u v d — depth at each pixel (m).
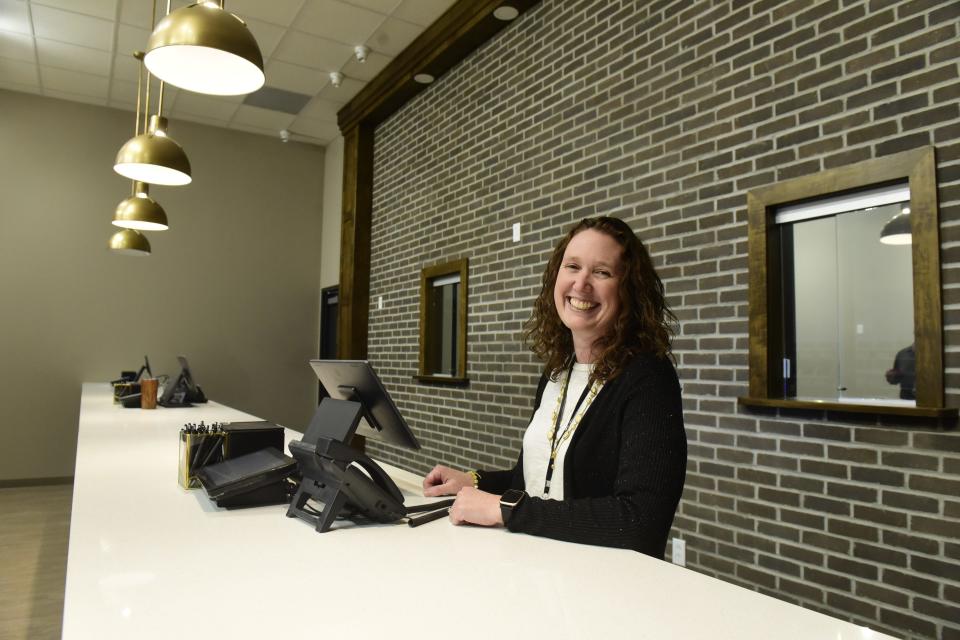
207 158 6.91
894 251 2.33
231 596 0.91
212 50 2.03
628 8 3.39
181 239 6.72
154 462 2.08
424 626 0.81
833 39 2.44
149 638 0.77
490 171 4.51
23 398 5.90
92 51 5.25
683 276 3.00
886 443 2.20
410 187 5.63
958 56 2.08
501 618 0.84
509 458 4.15
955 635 1.99
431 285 5.33
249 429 1.75
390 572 1.03
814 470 2.42
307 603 0.89
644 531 1.13
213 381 6.81
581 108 3.69
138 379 5.36
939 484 2.06
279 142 7.33
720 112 2.86
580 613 0.86
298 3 4.54
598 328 1.38
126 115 6.46
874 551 2.21
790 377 2.66
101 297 6.28
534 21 4.13
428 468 5.06
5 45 5.16
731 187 2.79
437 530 1.29
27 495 5.45
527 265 4.08
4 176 5.93
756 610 0.88
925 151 2.13
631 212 3.30
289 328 7.25
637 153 3.29
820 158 2.46
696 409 2.90
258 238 7.14
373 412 1.56
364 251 6.30
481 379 4.48
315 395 7.31
